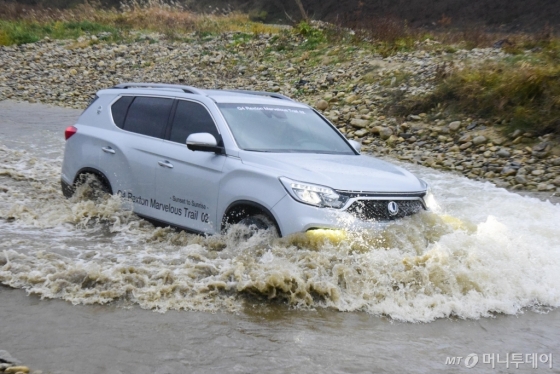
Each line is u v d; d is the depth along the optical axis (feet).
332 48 76.28
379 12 156.46
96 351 14.44
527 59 56.95
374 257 18.89
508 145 45.62
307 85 66.49
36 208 26.71
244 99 24.14
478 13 144.66
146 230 23.70
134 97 25.96
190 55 84.84
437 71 57.52
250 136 22.41
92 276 18.08
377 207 19.85
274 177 19.97
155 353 14.51
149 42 92.73
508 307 18.53
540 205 32.01
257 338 15.62
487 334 16.88
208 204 21.75
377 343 15.78
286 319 16.96
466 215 28.86
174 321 16.35
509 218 28.40
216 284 18.20
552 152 43.45
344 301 18.06
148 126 24.80
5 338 14.87
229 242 20.77
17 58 88.79
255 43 84.33
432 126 50.93
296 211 19.24
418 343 15.97
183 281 18.38
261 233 19.94
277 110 24.36
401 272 18.66
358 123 52.70
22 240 21.98
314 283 18.11
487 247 20.16
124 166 24.72
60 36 98.94
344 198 19.44
